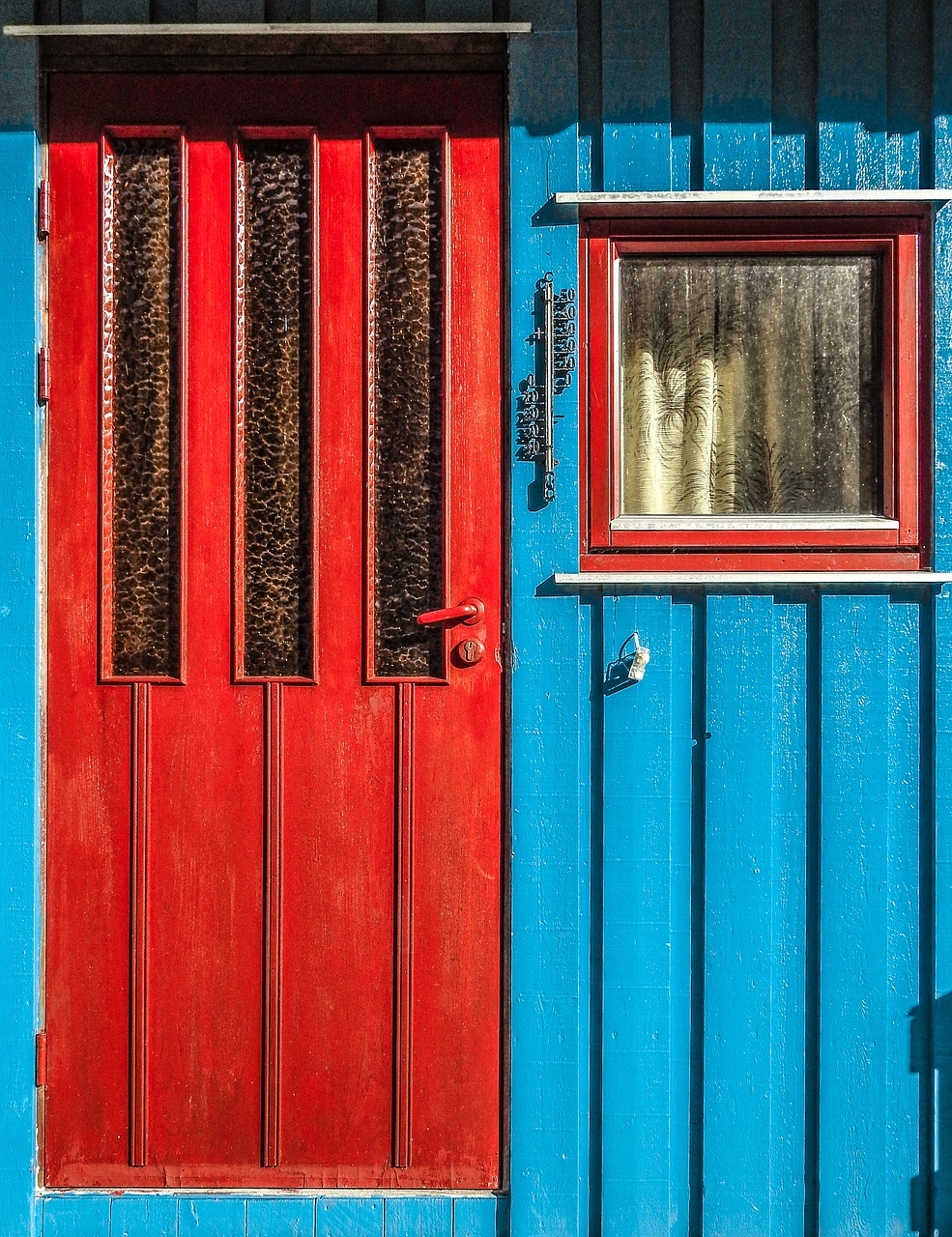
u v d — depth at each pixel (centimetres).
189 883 255
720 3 248
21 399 252
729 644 251
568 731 250
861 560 253
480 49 252
